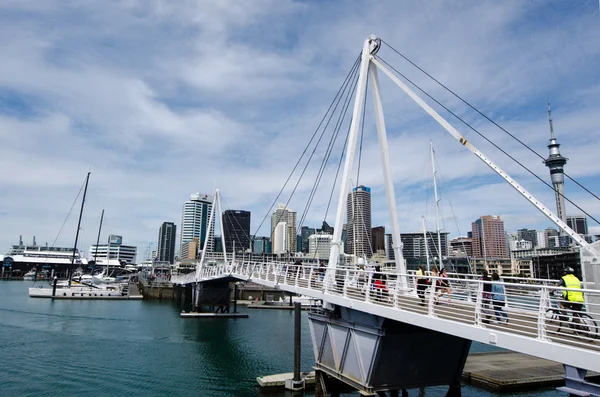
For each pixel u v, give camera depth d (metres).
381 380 22.61
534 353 13.96
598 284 15.52
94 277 136.50
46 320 67.06
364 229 120.38
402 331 22.33
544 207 18.33
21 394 33.03
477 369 39.19
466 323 17.19
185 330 62.66
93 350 47.72
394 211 29.20
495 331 15.28
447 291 23.27
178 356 46.28
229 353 48.41
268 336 59.31
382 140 30.11
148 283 114.56
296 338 33.50
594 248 15.82
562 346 13.22
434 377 23.47
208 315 75.50
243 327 66.69
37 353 45.44
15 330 57.72
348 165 29.97
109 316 73.69
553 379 36.59
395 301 20.41
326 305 27.06
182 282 93.81
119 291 110.38
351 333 24.53
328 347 27.31
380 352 22.05
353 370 24.25
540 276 143.25
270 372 40.59
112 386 35.53
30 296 98.75
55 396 32.88
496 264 166.12
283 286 34.25
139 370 40.31
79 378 37.41
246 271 50.00
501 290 19.98
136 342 52.84
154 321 69.94
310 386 33.59
